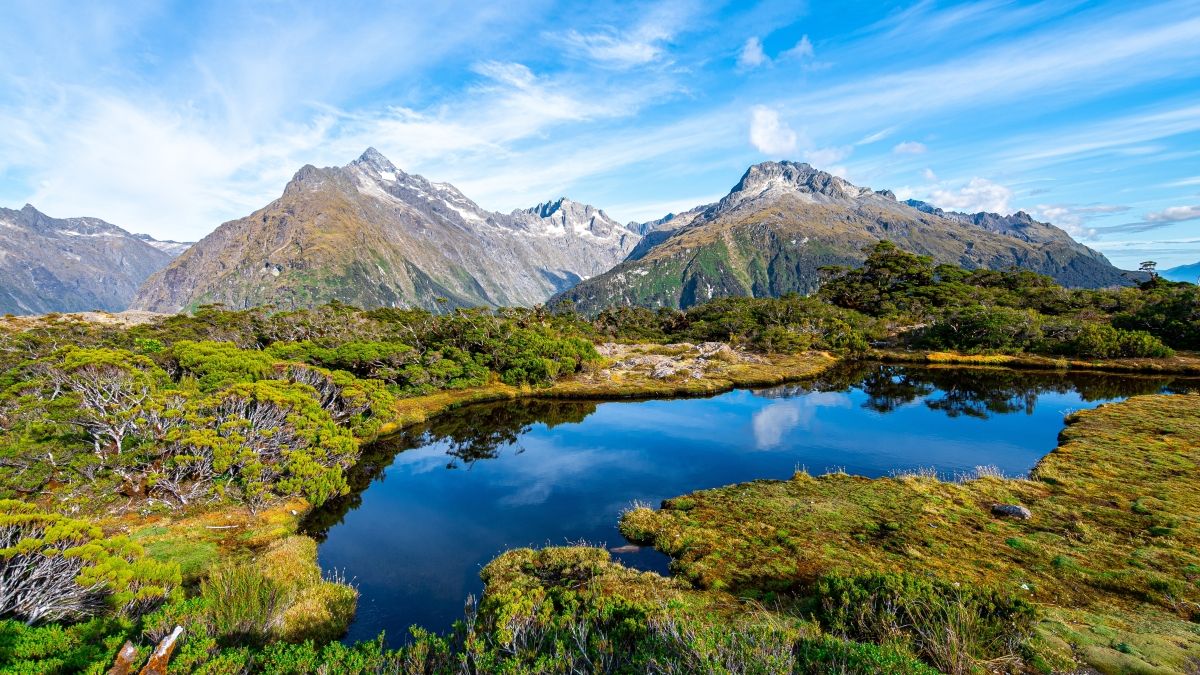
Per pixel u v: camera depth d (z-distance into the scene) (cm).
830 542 2566
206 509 3088
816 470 4084
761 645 1190
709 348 10812
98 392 3275
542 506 3519
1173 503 2833
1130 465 3519
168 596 1638
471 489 3900
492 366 7888
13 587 1476
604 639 1270
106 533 2755
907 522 2761
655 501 3528
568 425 5816
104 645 1215
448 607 2316
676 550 2675
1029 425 5281
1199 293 9619
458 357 7625
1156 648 1463
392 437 5319
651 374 8425
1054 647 1468
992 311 10388
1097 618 1703
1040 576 2120
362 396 4838
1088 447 3991
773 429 5388
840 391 7406
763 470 4125
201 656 1184
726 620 1822
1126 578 2061
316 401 4256
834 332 11406
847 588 1683
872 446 4694
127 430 3331
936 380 8012
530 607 1541
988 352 9719
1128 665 1380
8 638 1166
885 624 1442
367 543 2994
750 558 2459
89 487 2966
